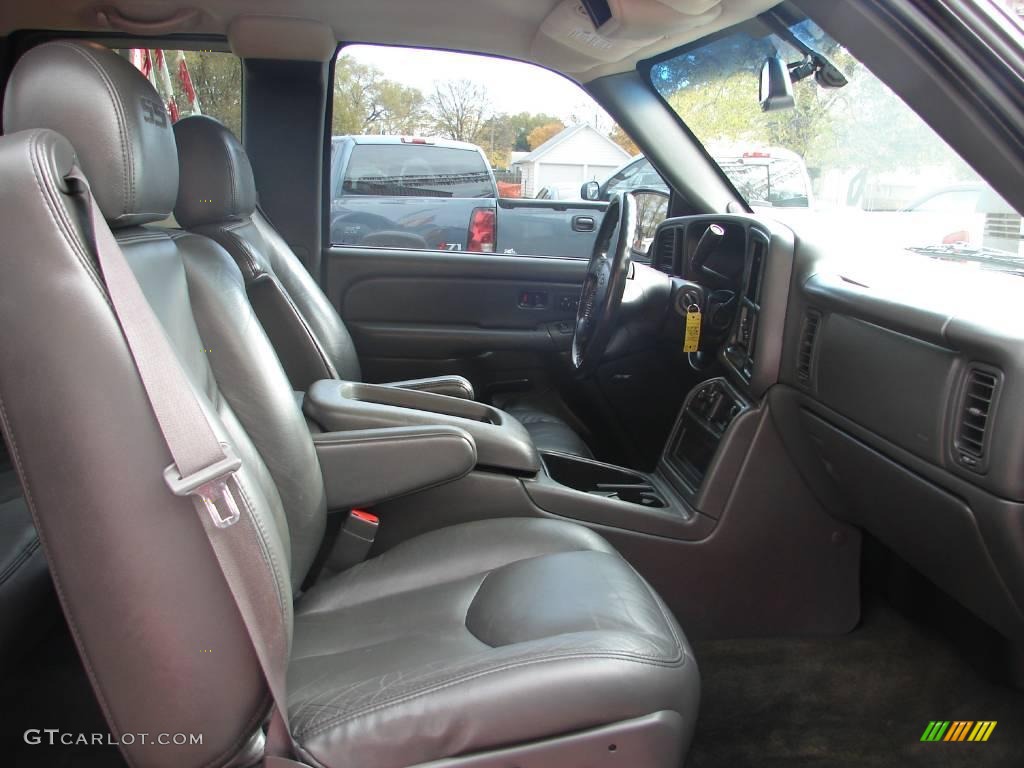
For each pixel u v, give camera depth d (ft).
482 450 5.68
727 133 7.84
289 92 8.79
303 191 9.14
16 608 4.13
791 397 5.80
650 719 3.21
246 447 3.97
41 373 2.60
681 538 6.07
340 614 4.42
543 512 5.80
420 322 9.69
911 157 4.95
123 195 3.13
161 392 2.66
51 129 2.96
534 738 3.12
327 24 7.98
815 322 5.45
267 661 2.87
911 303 4.34
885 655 6.32
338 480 5.14
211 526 2.72
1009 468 3.74
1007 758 5.30
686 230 7.80
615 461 8.73
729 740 5.49
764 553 6.18
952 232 5.22
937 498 4.33
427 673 3.28
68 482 2.65
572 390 9.21
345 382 6.20
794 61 6.29
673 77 7.97
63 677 5.00
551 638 3.43
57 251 2.58
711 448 6.41
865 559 7.04
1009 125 4.01
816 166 6.53
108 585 2.72
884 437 4.70
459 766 3.06
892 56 4.23
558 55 8.00
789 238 5.78
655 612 3.93
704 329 7.07
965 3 3.83
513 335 9.73
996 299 4.21
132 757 2.90
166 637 2.77
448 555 4.79
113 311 2.64
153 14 7.58
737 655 6.37
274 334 6.52
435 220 10.33
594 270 7.55
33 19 7.58
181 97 8.71
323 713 3.20
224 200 6.07
